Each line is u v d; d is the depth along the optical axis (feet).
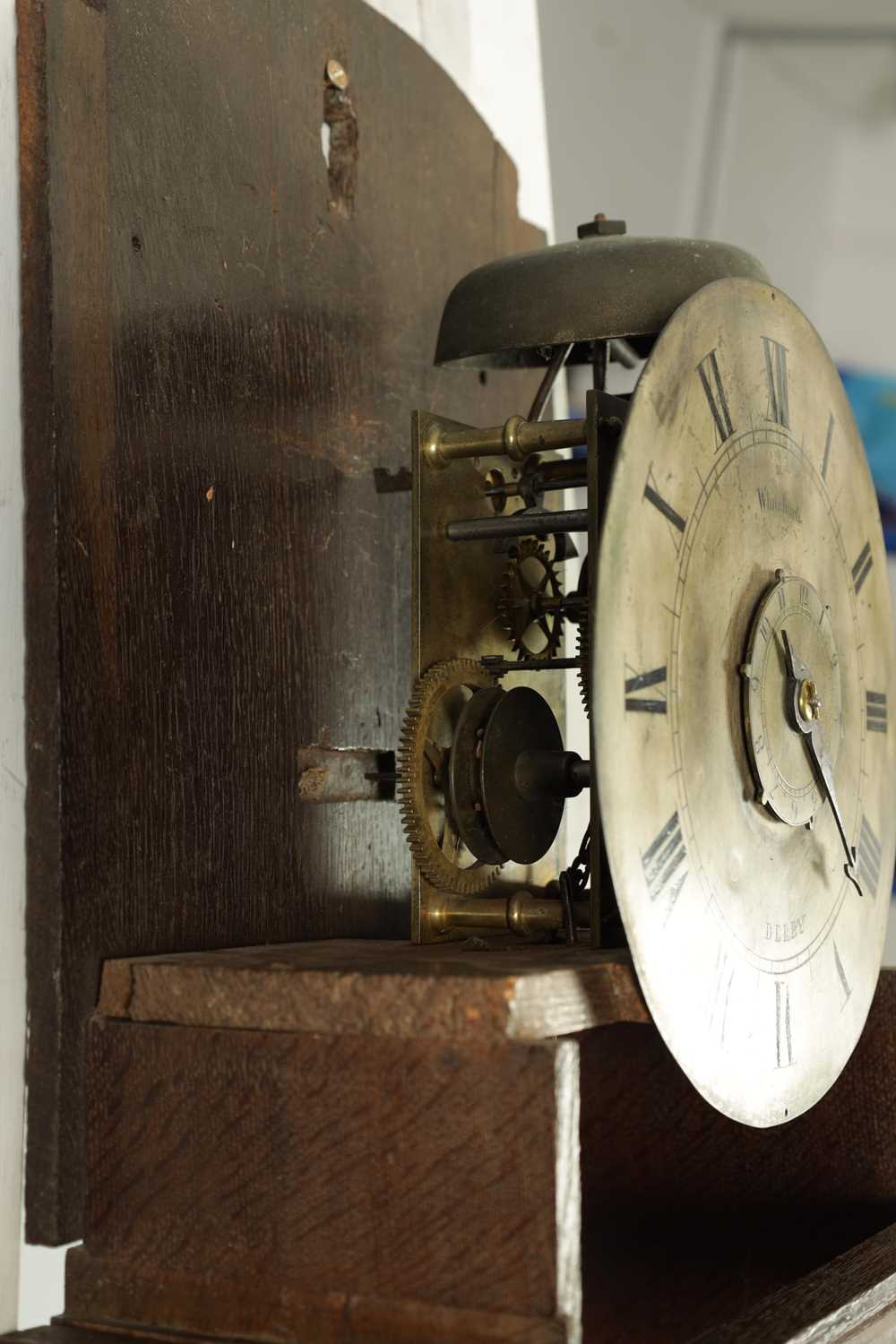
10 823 2.84
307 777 3.21
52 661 2.85
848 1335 2.85
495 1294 2.63
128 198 2.98
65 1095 2.83
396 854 3.40
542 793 3.16
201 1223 2.76
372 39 3.42
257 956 2.91
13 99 2.89
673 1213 3.35
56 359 2.87
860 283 6.17
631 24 5.28
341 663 3.29
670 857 2.82
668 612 2.85
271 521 3.17
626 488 2.79
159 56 3.03
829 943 3.14
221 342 3.10
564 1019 2.72
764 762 2.99
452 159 3.60
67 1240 2.82
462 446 3.18
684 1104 3.36
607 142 5.40
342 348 3.33
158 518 2.99
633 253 3.09
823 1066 3.09
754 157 5.83
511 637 3.30
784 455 3.11
